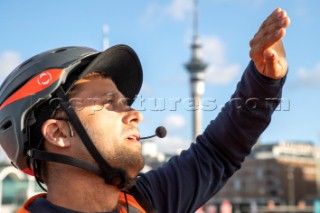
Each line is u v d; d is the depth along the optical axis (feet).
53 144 8.20
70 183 8.08
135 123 8.46
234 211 316.60
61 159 8.03
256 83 9.25
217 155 10.18
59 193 8.11
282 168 334.85
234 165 10.32
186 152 10.36
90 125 8.14
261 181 328.29
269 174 330.34
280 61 8.96
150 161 258.16
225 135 9.99
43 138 8.36
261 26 8.32
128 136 8.30
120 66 9.16
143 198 8.91
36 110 8.39
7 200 125.90
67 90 8.34
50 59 8.48
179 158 10.22
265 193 325.21
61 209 7.97
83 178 8.05
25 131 8.43
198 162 10.00
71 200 8.07
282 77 9.27
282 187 330.95
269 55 8.39
